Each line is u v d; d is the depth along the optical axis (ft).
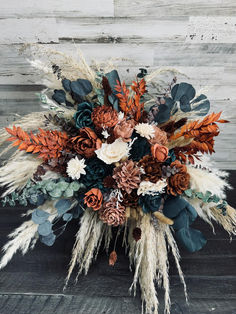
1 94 3.00
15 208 2.81
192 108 2.17
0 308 1.97
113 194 1.87
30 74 2.87
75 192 1.98
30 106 3.07
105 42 2.68
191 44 2.67
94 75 2.18
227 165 3.42
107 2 2.48
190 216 1.85
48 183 1.84
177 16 2.53
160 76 2.84
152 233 1.95
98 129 1.88
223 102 3.00
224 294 2.03
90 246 2.09
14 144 1.78
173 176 1.76
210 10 2.49
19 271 2.19
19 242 1.89
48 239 1.95
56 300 2.01
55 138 1.88
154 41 2.67
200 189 1.82
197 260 2.26
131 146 1.96
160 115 1.99
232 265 2.22
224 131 3.20
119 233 2.34
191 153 1.99
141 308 1.95
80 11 2.53
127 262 2.24
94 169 1.91
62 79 2.09
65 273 2.18
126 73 2.84
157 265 2.02
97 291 2.06
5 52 2.75
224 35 2.61
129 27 2.60
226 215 2.12
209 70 2.81
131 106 1.98
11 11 2.54
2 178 2.02
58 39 2.68
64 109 2.12
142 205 1.90
